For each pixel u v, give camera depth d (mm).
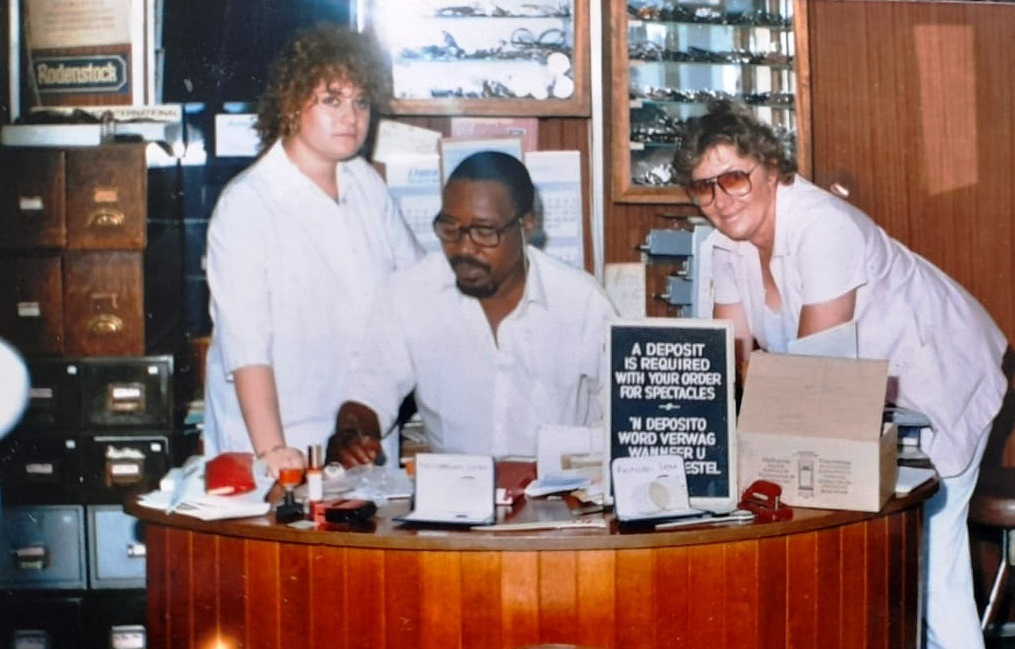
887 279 4426
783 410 3277
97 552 4316
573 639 2988
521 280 4496
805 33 4691
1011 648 4844
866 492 3211
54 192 4258
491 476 3135
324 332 4395
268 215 4363
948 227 4875
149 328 4309
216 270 4344
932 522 4297
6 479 4289
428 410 4512
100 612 4332
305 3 4395
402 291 4457
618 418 3246
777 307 4492
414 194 4477
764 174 4453
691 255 4598
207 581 3191
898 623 3385
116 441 4301
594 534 2984
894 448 3367
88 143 4262
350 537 2994
